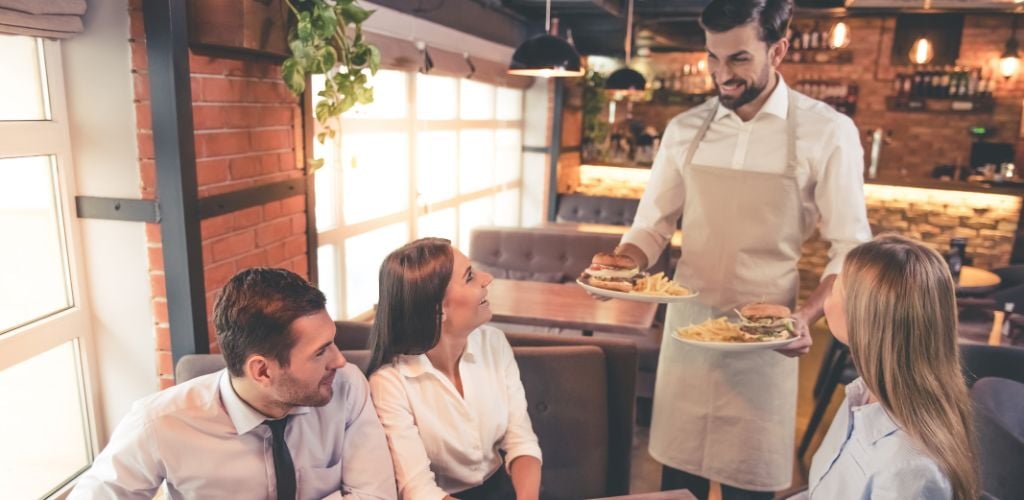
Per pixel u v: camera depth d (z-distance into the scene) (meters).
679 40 6.01
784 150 1.83
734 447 2.02
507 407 1.72
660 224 2.16
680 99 6.84
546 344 2.09
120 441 1.33
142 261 2.12
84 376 2.20
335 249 3.51
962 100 6.05
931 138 6.24
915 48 5.34
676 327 2.08
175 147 1.99
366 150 3.75
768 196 1.84
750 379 1.96
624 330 2.86
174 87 1.96
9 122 1.84
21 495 2.04
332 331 1.29
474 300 1.53
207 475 1.35
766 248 1.88
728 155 1.91
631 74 4.84
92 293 2.18
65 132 2.04
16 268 1.98
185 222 2.04
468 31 4.62
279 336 1.23
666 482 2.23
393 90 3.95
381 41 3.41
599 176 7.04
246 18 1.99
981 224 5.51
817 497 1.40
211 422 1.35
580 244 4.33
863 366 1.22
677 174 2.09
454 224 5.01
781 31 1.70
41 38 1.94
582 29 5.70
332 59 2.27
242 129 2.30
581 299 3.29
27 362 2.02
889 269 1.19
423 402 1.57
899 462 1.15
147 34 1.95
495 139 5.73
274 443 1.37
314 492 1.44
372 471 1.48
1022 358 2.33
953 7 3.79
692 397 2.06
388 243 4.11
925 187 5.54
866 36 6.23
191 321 2.11
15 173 1.94
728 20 1.65
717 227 1.92
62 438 2.17
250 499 1.39
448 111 4.73
